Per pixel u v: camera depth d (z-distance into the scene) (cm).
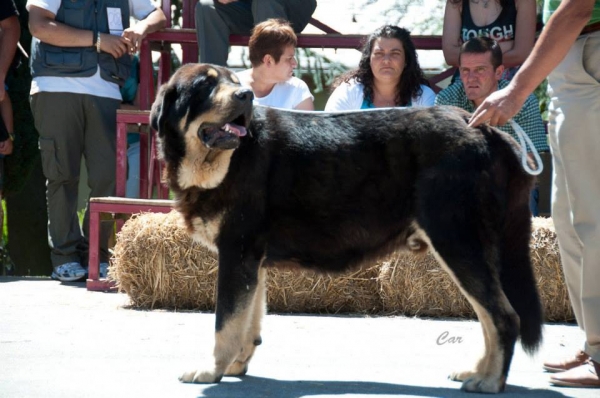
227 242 658
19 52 1374
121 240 1026
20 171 1590
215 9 1230
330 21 1625
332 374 687
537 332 648
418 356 763
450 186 632
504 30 1152
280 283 1004
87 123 1224
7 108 1340
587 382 647
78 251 1279
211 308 1017
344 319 962
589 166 630
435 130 650
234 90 642
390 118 671
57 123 1209
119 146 1184
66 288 1170
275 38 1095
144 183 1343
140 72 1284
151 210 1123
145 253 1012
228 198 655
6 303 1027
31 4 1202
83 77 1202
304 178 669
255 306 684
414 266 982
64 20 1213
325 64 1825
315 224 675
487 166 634
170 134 675
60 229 1250
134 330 863
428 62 1686
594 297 636
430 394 615
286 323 926
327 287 1005
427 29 1642
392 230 669
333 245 680
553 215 673
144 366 700
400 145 659
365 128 673
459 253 628
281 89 1122
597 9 619
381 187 663
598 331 638
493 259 632
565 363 704
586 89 629
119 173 1186
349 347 802
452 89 1084
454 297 977
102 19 1236
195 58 1349
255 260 663
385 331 885
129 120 1180
